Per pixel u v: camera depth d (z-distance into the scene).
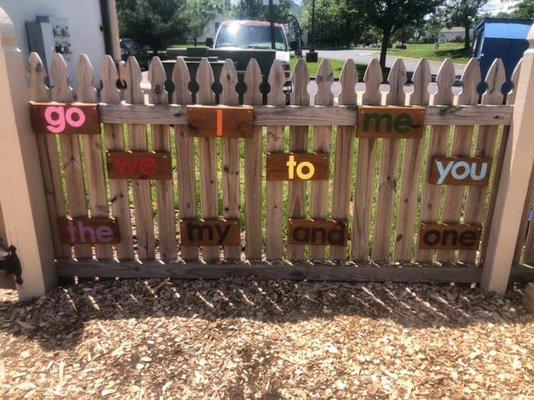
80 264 3.34
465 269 3.33
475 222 3.27
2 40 2.71
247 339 2.77
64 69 2.92
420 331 2.88
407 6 24.36
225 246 3.36
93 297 3.19
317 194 3.21
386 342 2.77
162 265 3.35
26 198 2.97
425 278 3.36
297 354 2.66
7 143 2.85
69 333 2.83
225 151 3.11
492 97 2.96
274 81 2.95
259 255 3.39
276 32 11.45
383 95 3.06
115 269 3.36
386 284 3.36
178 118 2.97
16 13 9.27
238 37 11.13
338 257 3.38
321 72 2.94
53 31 10.08
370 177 3.18
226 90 2.96
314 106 2.96
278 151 3.10
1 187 2.93
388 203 3.23
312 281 3.38
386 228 3.30
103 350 2.68
